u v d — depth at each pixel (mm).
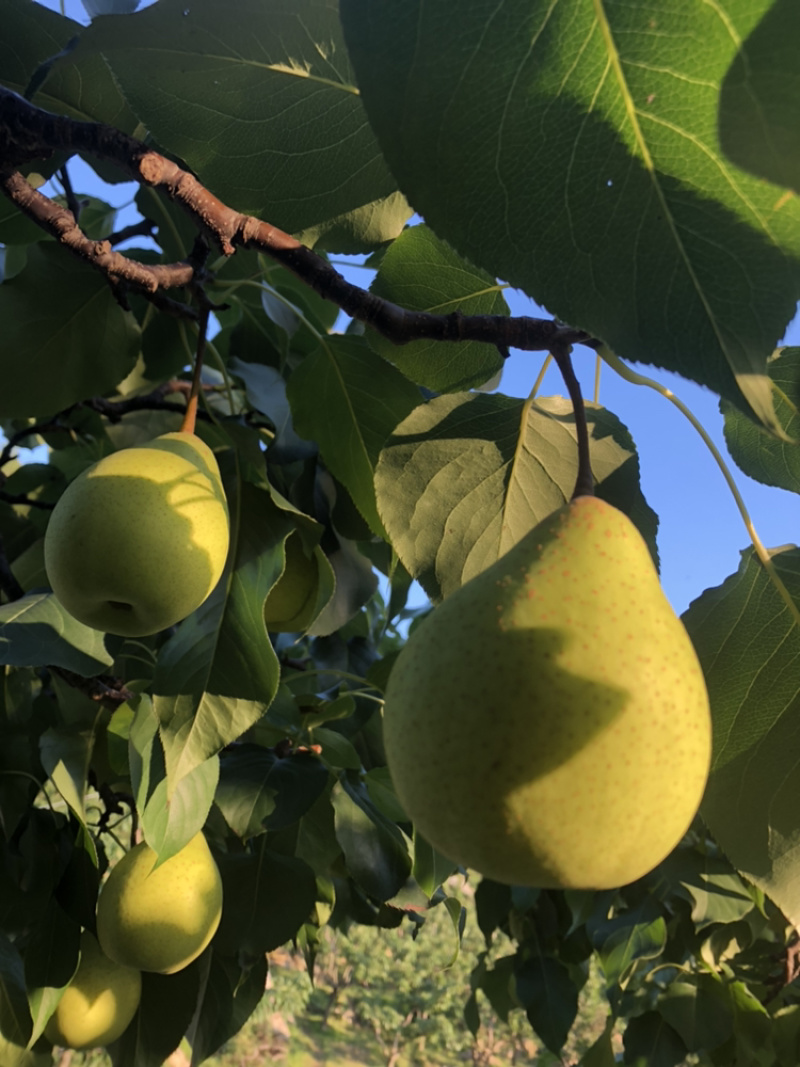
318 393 1909
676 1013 3072
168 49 1130
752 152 619
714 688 1189
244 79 1181
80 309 1766
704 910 2846
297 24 1097
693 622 1220
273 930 2072
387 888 1949
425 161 781
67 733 1991
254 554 1693
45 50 1442
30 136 1177
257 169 1310
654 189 755
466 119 763
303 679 2869
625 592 812
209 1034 2111
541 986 3520
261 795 1892
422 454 1348
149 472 1298
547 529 873
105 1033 1981
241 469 1820
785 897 1085
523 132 762
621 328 803
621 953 2867
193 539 1291
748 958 3285
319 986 13133
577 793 724
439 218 802
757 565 1195
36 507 2781
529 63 723
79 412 2680
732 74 632
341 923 2967
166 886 1782
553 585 801
